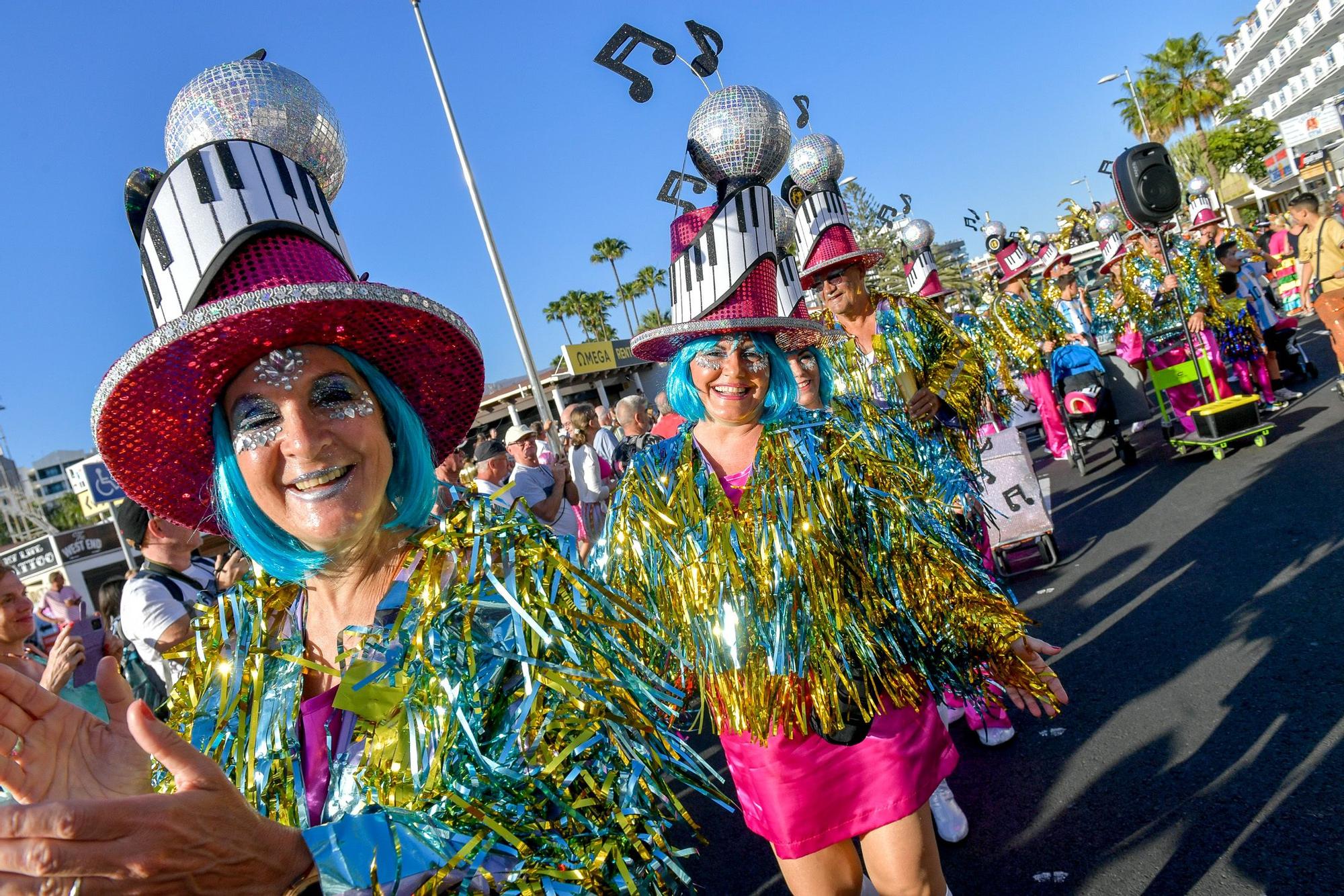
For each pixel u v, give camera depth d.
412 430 1.35
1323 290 8.45
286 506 1.28
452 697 1.09
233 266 1.23
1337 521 5.11
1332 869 2.45
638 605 2.29
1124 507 7.07
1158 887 2.59
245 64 1.40
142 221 1.28
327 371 1.27
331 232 1.34
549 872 1.01
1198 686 3.73
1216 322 8.23
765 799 2.15
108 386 1.21
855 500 2.27
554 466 6.04
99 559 21.41
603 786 1.10
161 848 0.82
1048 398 9.40
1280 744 3.13
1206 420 7.56
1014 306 8.88
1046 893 2.71
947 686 2.32
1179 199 7.55
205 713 1.33
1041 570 6.03
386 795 1.08
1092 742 3.53
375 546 1.33
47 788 1.06
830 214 3.90
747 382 2.37
